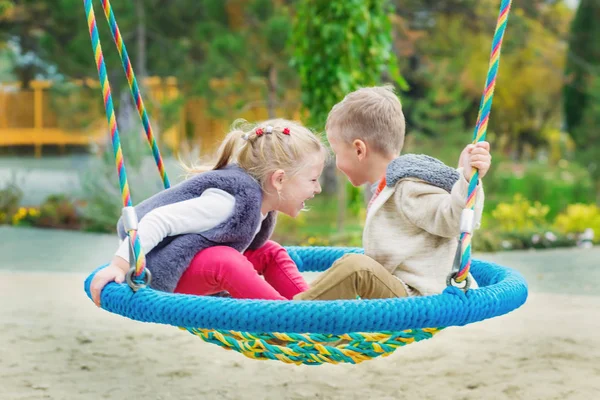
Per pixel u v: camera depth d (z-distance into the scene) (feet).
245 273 8.22
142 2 41.39
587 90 47.57
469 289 7.30
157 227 8.14
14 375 12.89
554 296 20.12
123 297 7.43
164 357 14.16
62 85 43.21
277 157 8.86
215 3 40.14
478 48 50.44
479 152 7.17
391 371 13.35
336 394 12.19
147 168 35.35
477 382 12.65
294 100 41.06
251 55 39.06
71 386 12.42
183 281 8.38
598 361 13.73
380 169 9.07
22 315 17.16
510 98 56.13
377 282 8.14
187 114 47.57
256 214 8.66
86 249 29.66
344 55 22.07
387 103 9.07
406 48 49.47
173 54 41.81
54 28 44.24
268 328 6.81
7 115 57.98
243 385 12.64
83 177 37.76
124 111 39.81
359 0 21.91
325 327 6.79
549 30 51.01
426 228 8.25
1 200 38.68
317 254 11.96
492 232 31.96
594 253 29.66
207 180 8.70
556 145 61.41
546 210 36.29
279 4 41.16
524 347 14.69
